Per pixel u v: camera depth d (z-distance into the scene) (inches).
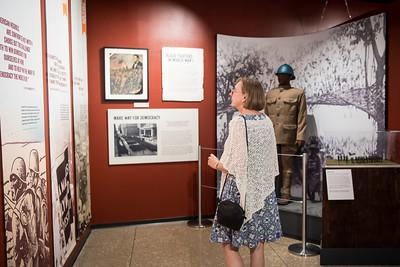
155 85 161.5
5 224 64.0
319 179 166.4
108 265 118.5
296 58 170.9
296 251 128.7
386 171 116.3
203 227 158.2
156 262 120.9
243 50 169.8
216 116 169.2
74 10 123.2
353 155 142.7
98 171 157.8
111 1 154.4
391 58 147.4
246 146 79.7
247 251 129.6
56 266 96.3
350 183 116.2
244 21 170.1
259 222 83.7
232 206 79.4
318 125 167.3
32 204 77.5
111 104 156.8
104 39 154.3
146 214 164.4
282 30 171.6
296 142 156.0
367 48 149.3
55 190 95.8
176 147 165.8
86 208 143.1
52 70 94.0
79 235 128.0
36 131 80.2
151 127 161.9
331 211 116.4
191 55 164.7
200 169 158.4
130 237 146.1
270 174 84.8
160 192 165.6
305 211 128.2
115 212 160.7
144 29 158.4
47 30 89.5
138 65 158.1
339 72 158.4
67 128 110.7
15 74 68.5
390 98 147.6
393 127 147.9
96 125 155.9
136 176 162.2
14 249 67.8
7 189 65.0
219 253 128.4
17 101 69.5
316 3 171.9
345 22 167.2
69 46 114.8
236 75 169.9
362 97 151.6
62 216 103.4
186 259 123.3
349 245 117.0
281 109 158.4
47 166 89.0
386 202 116.6
